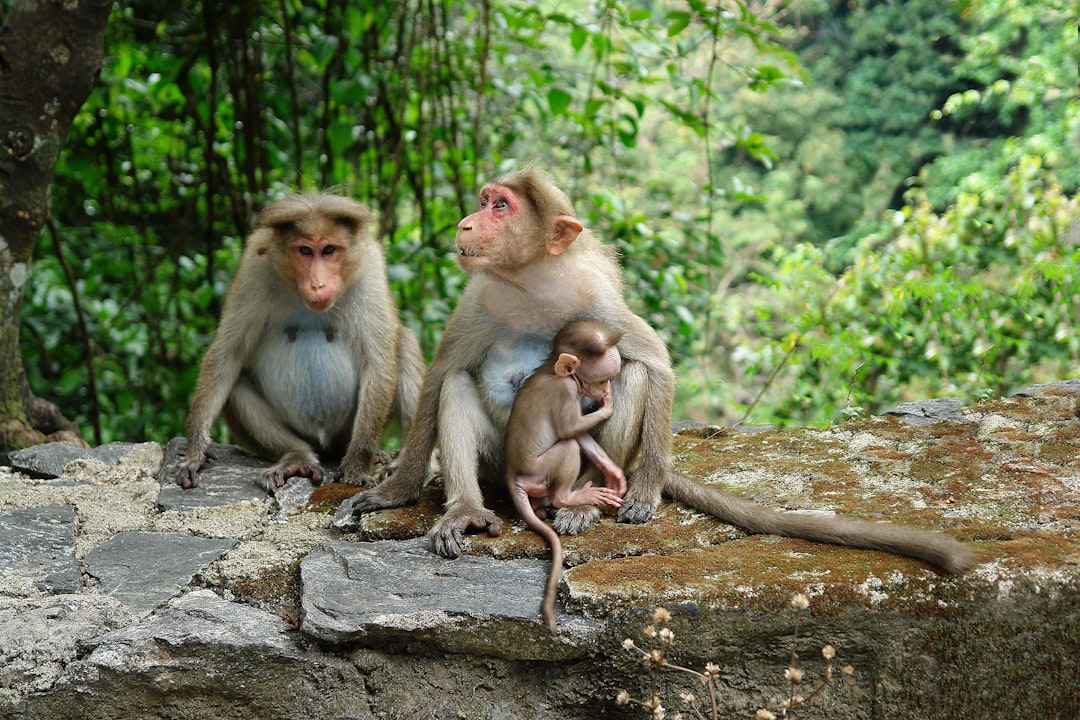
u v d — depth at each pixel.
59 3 5.62
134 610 3.94
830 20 24.55
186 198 9.66
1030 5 18.56
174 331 9.18
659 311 9.13
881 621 3.71
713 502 4.36
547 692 3.79
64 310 8.93
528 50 9.23
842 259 18.59
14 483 5.20
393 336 5.48
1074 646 3.80
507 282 4.48
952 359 8.70
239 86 8.66
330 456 5.81
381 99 8.62
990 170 18.55
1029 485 4.52
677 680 3.71
